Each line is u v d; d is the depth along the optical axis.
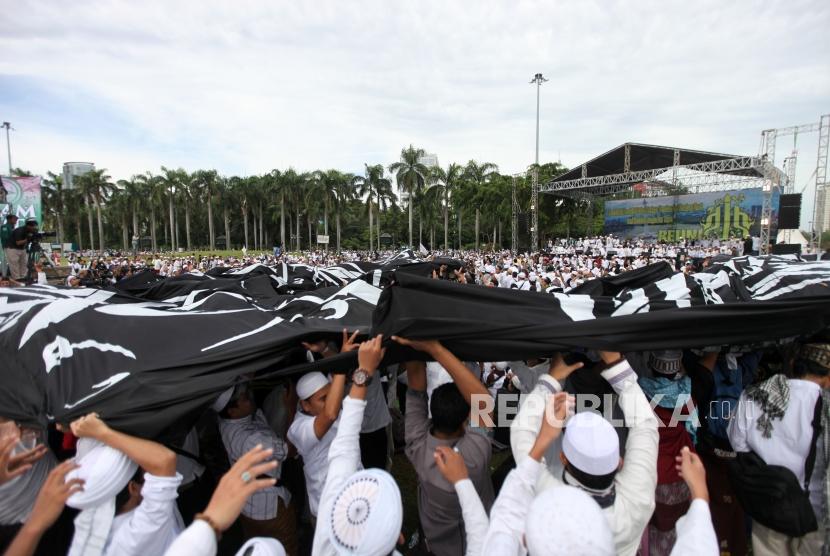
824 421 2.35
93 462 1.81
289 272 7.61
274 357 2.46
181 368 2.26
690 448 2.57
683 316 2.18
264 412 3.14
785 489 2.31
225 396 2.59
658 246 32.19
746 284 3.33
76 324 2.63
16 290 3.41
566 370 2.24
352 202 58.97
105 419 1.99
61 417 2.05
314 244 76.56
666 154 29.92
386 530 1.55
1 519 2.07
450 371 2.22
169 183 59.66
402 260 9.20
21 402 2.13
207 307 3.46
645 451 1.95
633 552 1.83
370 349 2.16
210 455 3.15
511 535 1.70
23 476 2.12
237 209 66.31
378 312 2.46
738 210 35.59
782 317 2.25
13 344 2.42
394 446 4.75
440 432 2.22
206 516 1.54
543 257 23.50
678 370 2.52
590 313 2.49
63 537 2.39
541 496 1.46
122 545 1.79
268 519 2.61
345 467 1.93
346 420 2.04
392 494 1.63
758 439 2.45
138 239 68.00
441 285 2.49
